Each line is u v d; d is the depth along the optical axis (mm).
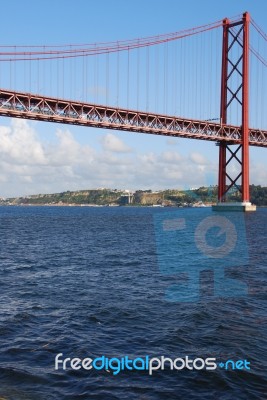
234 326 12750
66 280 20109
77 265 25094
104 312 14273
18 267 24219
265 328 12602
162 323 13070
